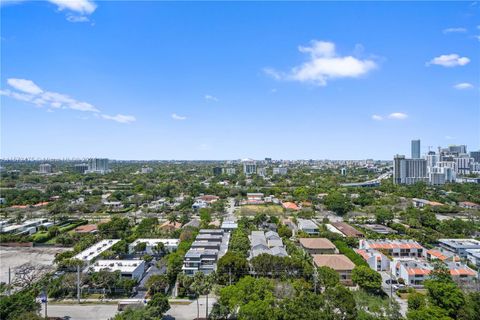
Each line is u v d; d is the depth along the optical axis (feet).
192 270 427.33
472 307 289.94
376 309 310.04
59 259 465.06
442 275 341.62
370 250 485.56
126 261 435.53
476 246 519.19
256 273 404.16
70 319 317.22
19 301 298.15
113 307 343.87
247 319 284.61
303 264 398.01
